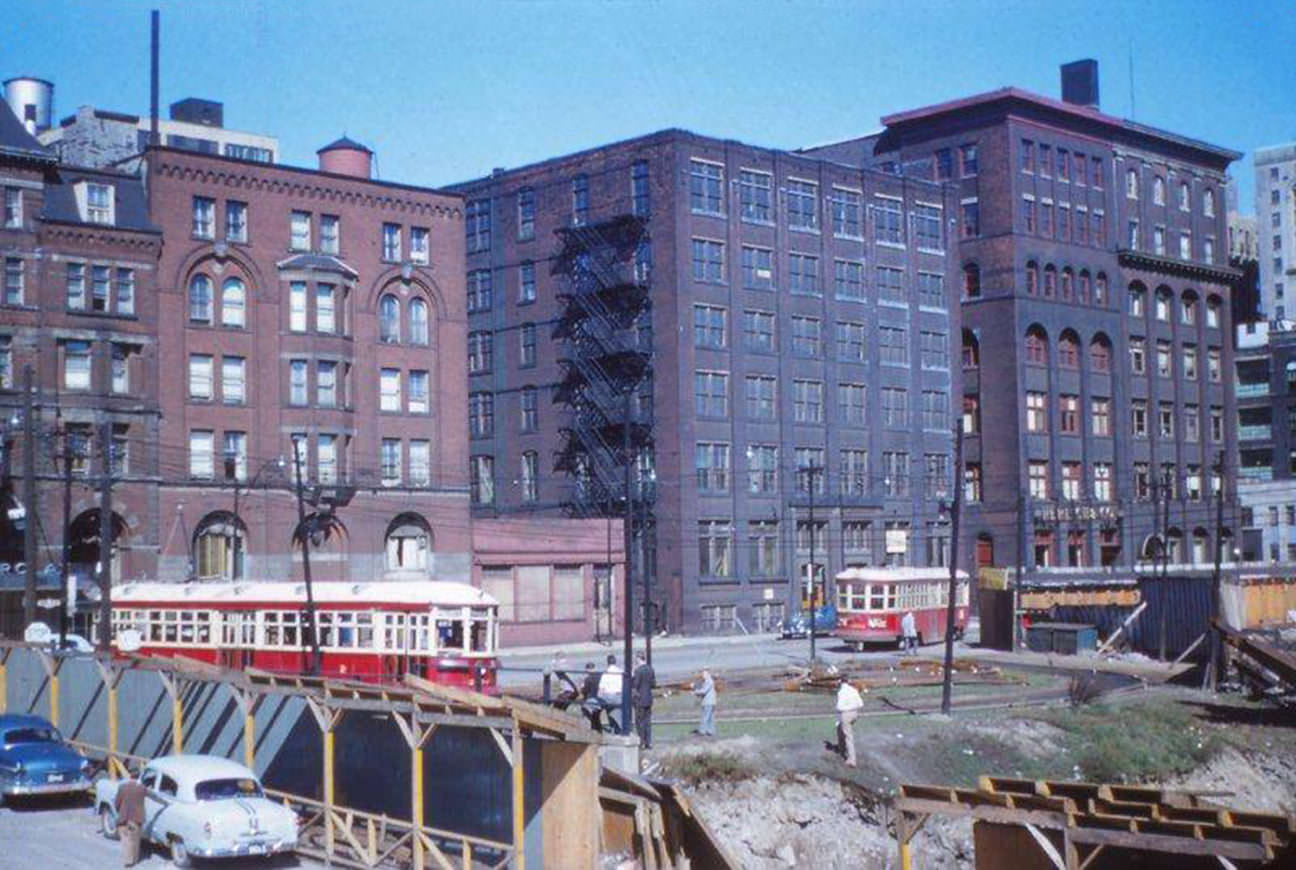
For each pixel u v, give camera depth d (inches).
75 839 1223.5
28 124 3991.1
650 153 3575.3
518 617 3193.9
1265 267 7618.1
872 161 4574.3
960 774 1701.5
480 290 3959.2
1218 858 910.4
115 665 1403.8
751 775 1537.9
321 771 1266.0
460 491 3107.8
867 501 3860.7
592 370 3604.8
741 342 3624.5
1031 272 4301.2
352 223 3006.9
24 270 2568.9
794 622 3341.5
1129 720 1982.0
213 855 1093.8
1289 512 5167.3
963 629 3398.1
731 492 3560.5
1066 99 4753.9
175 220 2758.4
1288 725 2100.1
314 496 2861.7
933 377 4116.6
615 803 1147.3
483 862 1111.0
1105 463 4525.1
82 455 2411.4
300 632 2009.1
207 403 2778.1
